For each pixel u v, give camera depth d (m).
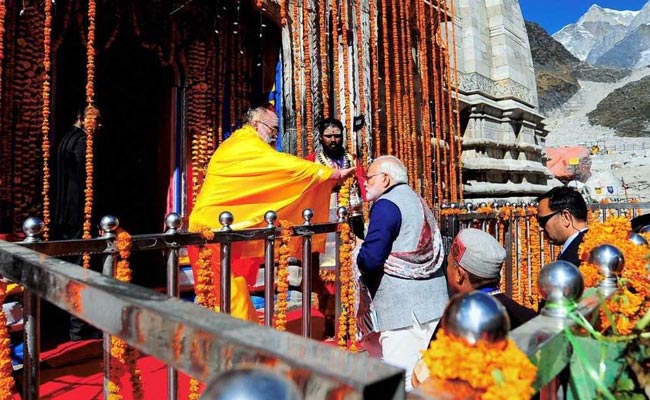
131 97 8.04
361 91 8.04
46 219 4.90
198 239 2.59
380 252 3.07
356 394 0.73
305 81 7.24
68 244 2.18
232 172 4.01
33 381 2.01
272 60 7.84
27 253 1.62
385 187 3.38
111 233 2.33
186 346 0.97
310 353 0.83
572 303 1.39
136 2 6.79
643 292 2.01
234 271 3.84
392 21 9.77
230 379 0.70
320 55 7.62
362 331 3.45
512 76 14.83
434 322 3.12
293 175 4.06
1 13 4.59
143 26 6.89
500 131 14.37
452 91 12.69
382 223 3.10
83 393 3.51
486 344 0.96
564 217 3.69
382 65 9.93
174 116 7.39
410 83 9.24
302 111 7.26
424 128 9.94
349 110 7.59
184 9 7.22
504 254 2.70
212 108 7.55
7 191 5.37
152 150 7.91
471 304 0.99
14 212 5.42
